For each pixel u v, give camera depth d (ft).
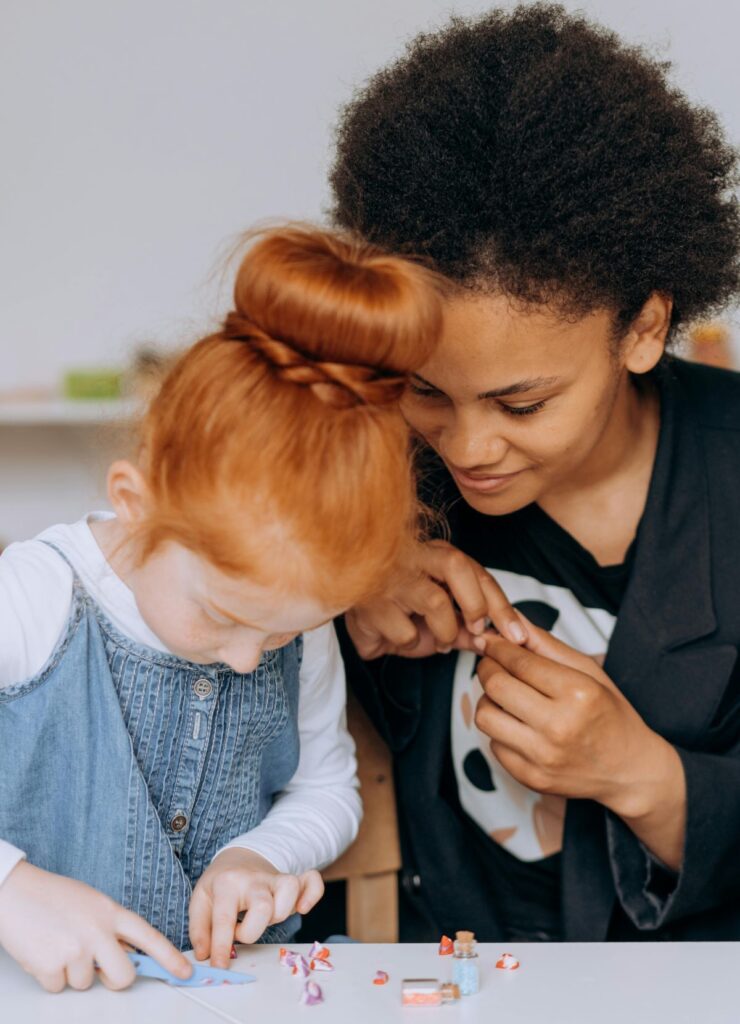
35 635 2.88
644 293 3.25
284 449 2.42
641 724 3.53
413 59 3.41
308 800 3.43
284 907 2.78
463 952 2.46
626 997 2.37
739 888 3.72
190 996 2.40
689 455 3.83
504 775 3.99
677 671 3.75
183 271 8.71
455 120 3.11
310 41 8.47
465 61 3.24
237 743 3.14
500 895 4.10
